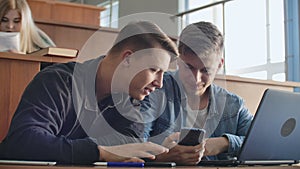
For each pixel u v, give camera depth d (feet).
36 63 5.99
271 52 15.26
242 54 16.47
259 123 3.85
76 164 3.05
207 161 3.70
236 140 4.42
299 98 4.13
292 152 4.32
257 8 15.96
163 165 3.19
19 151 3.11
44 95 3.47
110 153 3.15
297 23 14.11
